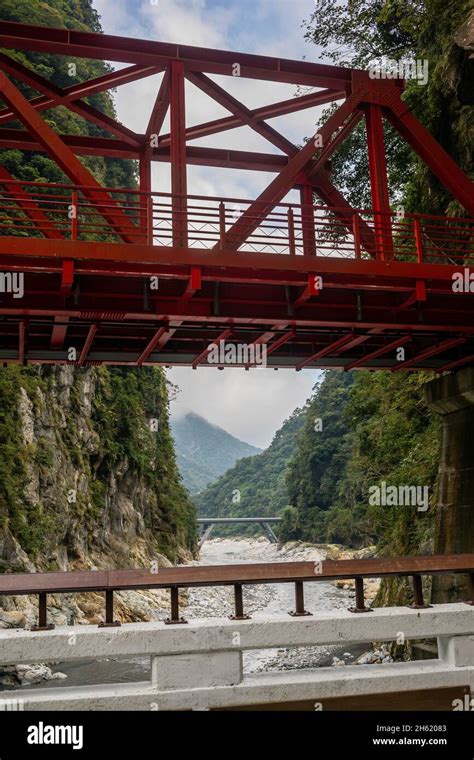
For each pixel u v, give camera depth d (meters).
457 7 27.97
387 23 34.31
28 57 63.59
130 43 16.88
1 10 62.62
